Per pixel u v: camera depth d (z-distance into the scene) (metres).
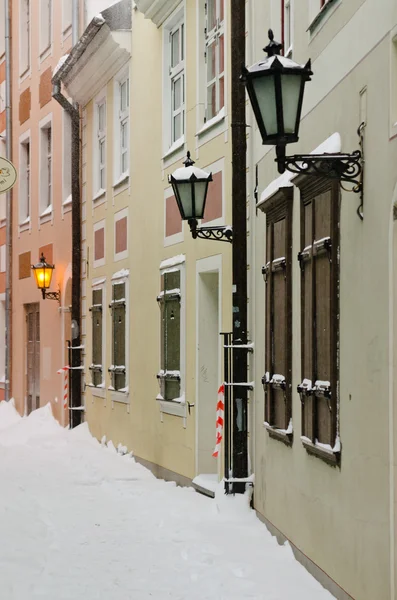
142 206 19.80
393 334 7.36
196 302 16.25
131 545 11.80
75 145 25.16
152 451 18.89
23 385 31.53
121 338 21.34
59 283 27.56
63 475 18.69
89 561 10.95
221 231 13.70
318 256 9.62
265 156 12.88
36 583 9.89
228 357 13.95
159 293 18.47
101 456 21.12
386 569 7.55
